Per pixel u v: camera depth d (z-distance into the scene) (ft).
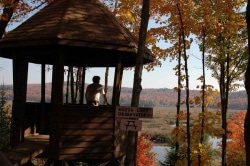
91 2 27.84
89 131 24.17
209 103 38.86
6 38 25.03
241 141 75.82
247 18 18.60
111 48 24.07
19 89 25.54
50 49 24.26
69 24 24.30
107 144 24.63
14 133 25.38
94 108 24.47
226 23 41.81
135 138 25.05
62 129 23.49
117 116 21.17
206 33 42.32
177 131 40.04
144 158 50.88
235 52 47.09
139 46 25.21
